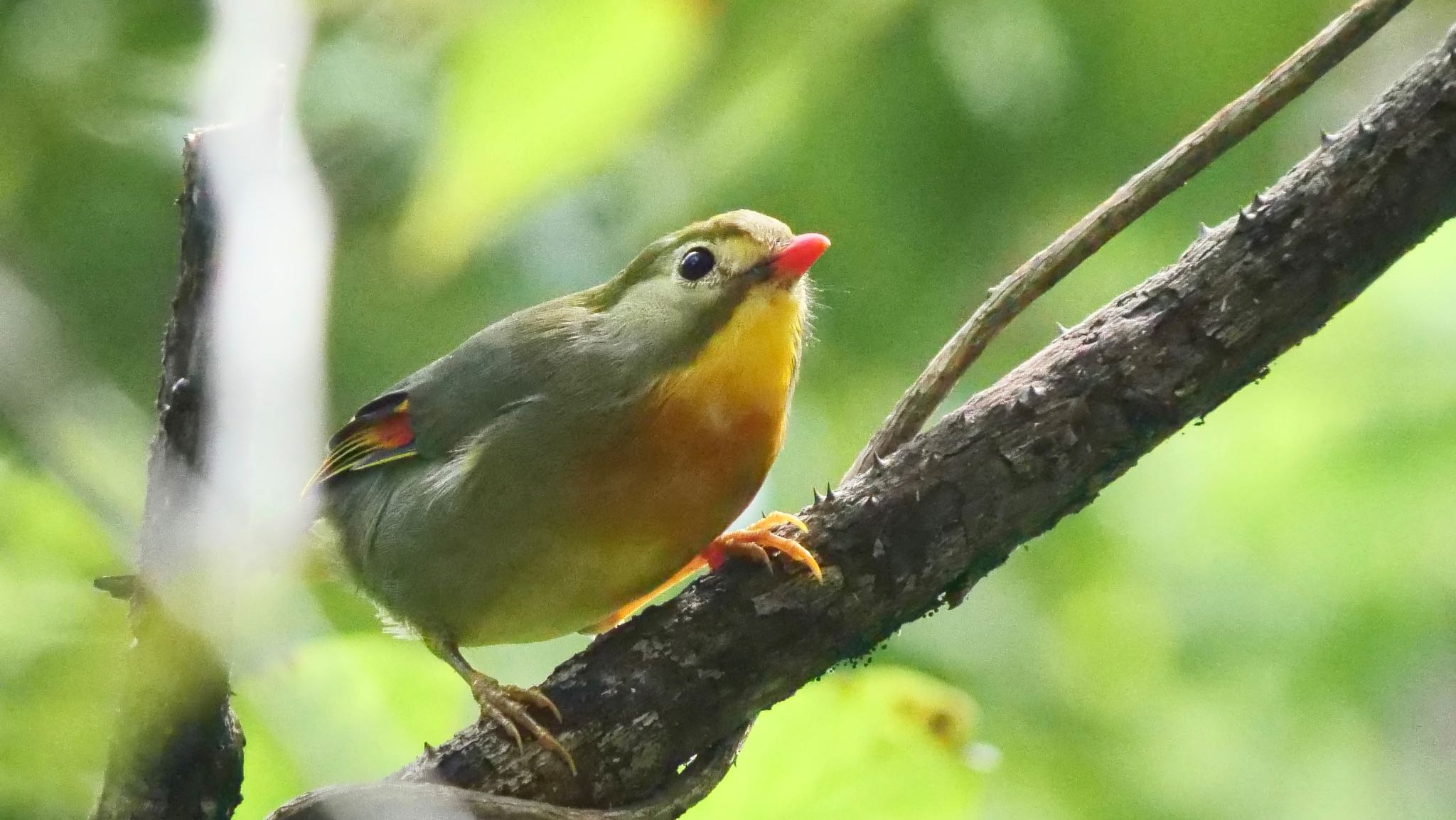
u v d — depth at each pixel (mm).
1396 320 10414
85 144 10906
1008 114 9930
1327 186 5934
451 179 6973
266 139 4379
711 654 6164
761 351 7160
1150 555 11281
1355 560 10602
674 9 6605
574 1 6582
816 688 6949
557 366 7258
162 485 4371
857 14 8922
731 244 7266
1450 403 10211
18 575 4973
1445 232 10562
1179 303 6074
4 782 4855
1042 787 11195
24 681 4875
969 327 6578
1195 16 9508
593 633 8539
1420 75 5855
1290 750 11117
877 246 10133
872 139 9719
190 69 10898
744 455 7203
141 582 4473
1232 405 10875
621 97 6871
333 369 11039
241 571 4410
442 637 7602
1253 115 6242
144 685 4625
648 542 7219
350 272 10734
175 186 10969
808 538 6234
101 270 10727
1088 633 11492
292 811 5406
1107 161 10055
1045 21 9758
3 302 5930
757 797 7016
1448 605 10445
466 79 6793
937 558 6184
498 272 10867
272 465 4145
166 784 4859
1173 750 11359
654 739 6098
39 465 5289
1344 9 9359
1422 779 11789
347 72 9484
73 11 10984
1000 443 6129
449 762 6059
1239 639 11133
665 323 7191
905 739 6988
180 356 4387
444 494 7352
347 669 6641
